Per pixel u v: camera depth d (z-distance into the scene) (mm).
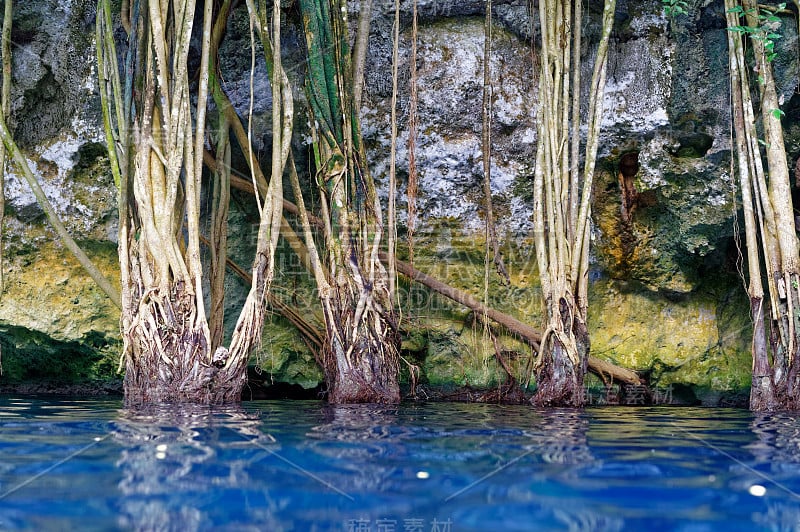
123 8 5035
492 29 5684
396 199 5711
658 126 5449
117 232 5598
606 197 5664
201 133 4441
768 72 4906
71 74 5605
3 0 5566
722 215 5340
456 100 5695
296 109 5578
